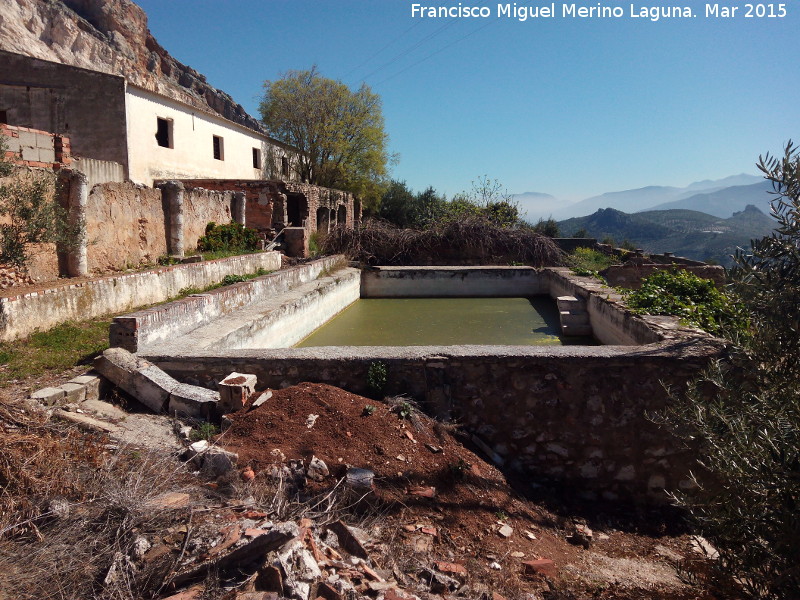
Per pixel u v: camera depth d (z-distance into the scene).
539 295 16.75
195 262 10.29
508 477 4.97
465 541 3.82
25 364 5.26
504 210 22.94
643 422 5.30
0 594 2.59
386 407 5.05
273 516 3.44
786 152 2.70
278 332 9.01
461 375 5.39
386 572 3.04
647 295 8.60
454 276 16.72
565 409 5.34
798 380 2.69
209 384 5.49
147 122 15.58
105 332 6.52
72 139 14.49
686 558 4.27
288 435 4.49
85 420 4.38
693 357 5.24
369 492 3.97
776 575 2.59
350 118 26.44
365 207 29.48
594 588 3.63
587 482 5.34
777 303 2.71
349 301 15.10
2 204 6.90
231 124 20.78
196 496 3.59
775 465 2.60
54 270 7.84
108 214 9.27
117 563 2.81
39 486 3.28
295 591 2.52
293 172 26.91
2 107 14.45
